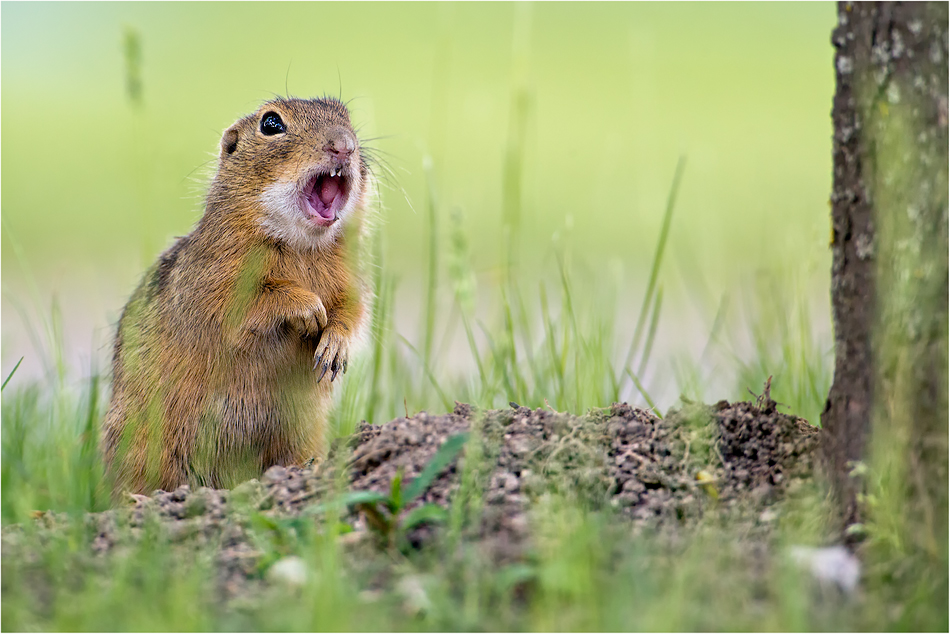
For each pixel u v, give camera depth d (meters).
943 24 7.21
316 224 10.84
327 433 12.10
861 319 7.62
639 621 6.21
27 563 7.37
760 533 7.47
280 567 7.04
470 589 6.59
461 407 9.37
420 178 29.06
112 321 13.77
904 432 7.32
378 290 12.39
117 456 11.32
